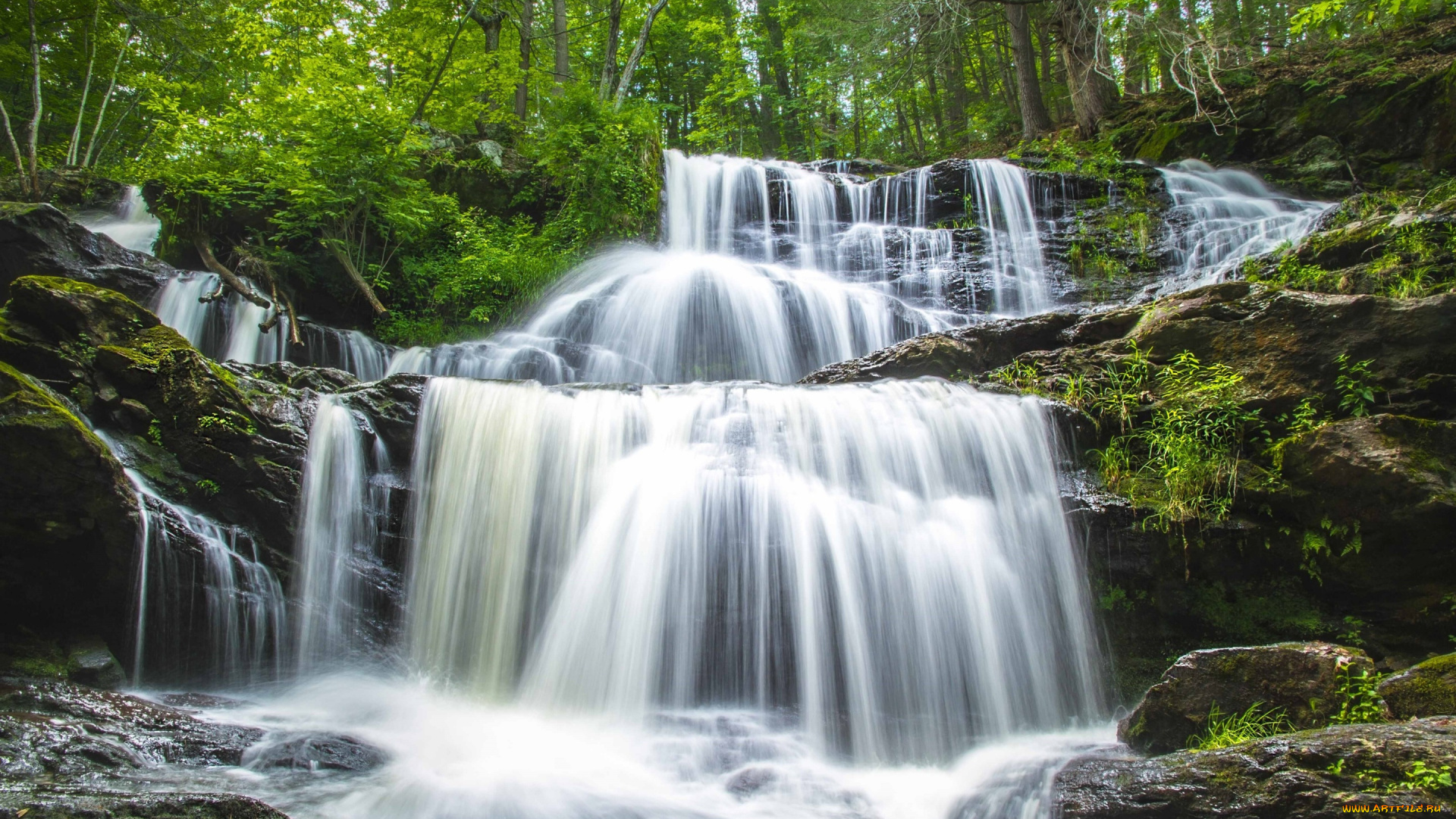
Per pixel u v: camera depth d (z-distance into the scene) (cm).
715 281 1173
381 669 679
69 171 1569
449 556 707
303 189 1168
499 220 1433
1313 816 360
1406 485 582
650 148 1511
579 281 1280
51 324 688
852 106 2691
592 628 654
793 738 601
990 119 2488
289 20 1673
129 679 622
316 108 1217
